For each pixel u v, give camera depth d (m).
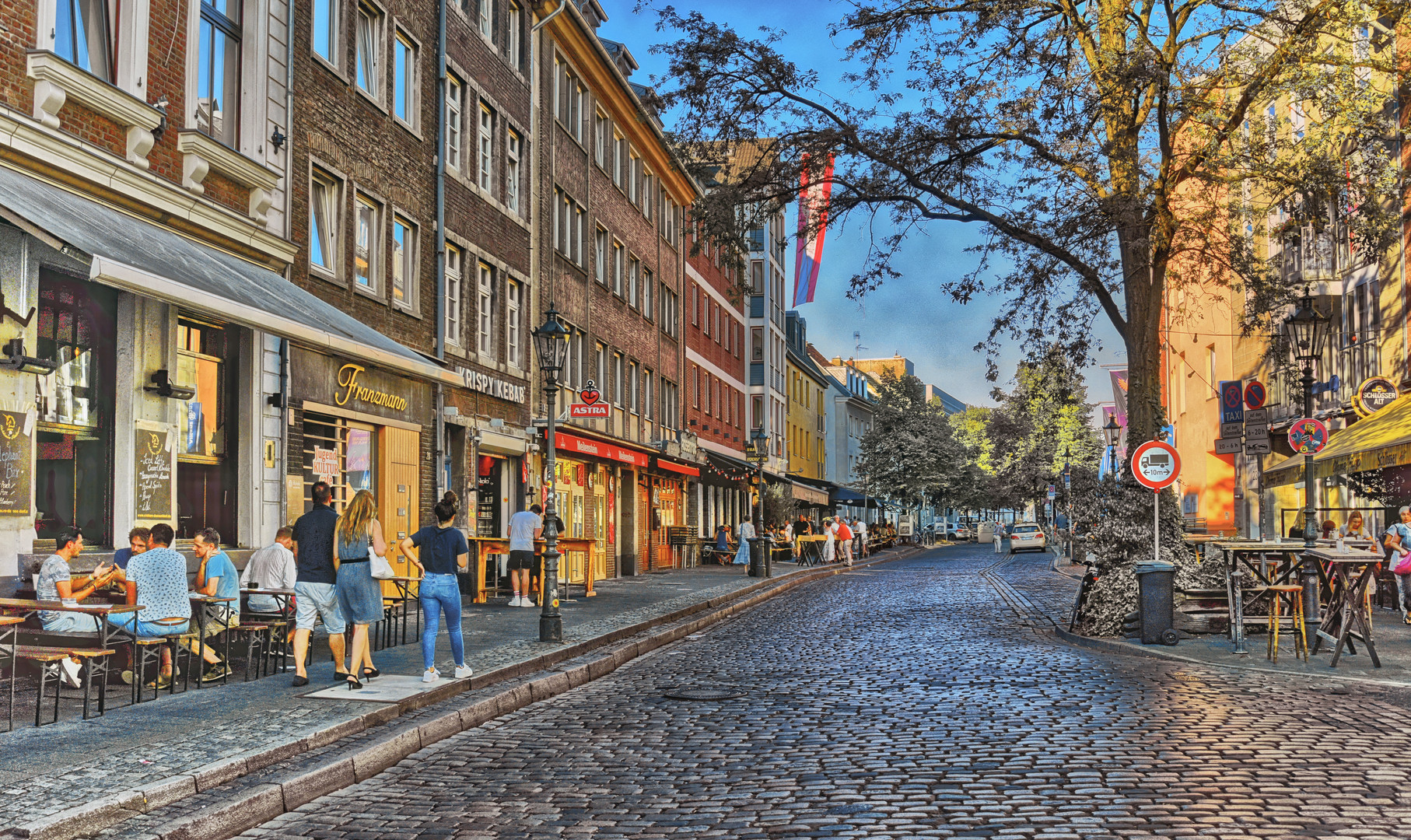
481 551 20.95
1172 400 44.44
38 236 9.02
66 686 10.08
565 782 7.42
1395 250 23.91
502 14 25.14
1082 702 10.09
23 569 10.45
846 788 6.95
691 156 18.39
